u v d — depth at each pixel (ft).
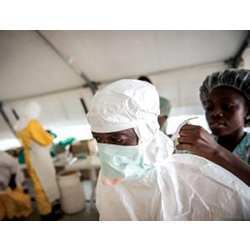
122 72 11.17
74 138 11.94
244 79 2.98
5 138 15.69
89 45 9.29
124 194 2.17
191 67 10.57
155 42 9.12
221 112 3.09
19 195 9.79
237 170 2.15
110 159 2.22
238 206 2.01
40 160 9.07
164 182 2.12
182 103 11.82
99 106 2.15
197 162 2.18
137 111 2.12
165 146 2.26
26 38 8.93
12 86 12.26
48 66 10.77
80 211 9.71
